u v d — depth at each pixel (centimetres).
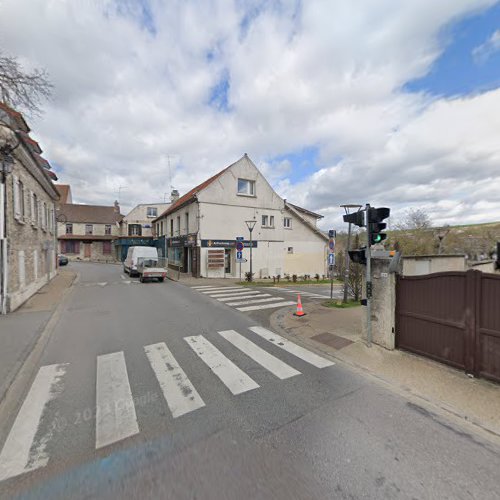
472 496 218
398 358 500
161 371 438
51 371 432
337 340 601
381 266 559
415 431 299
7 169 771
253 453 261
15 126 880
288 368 459
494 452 269
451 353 454
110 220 4128
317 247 2608
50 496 212
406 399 367
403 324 532
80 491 218
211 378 417
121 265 3131
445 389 389
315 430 297
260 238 2084
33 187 1118
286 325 721
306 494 216
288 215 2459
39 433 287
